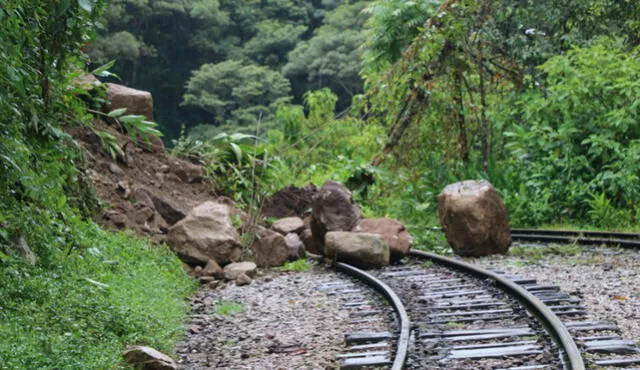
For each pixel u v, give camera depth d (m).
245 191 16.66
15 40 8.00
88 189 10.88
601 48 19.52
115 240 10.92
